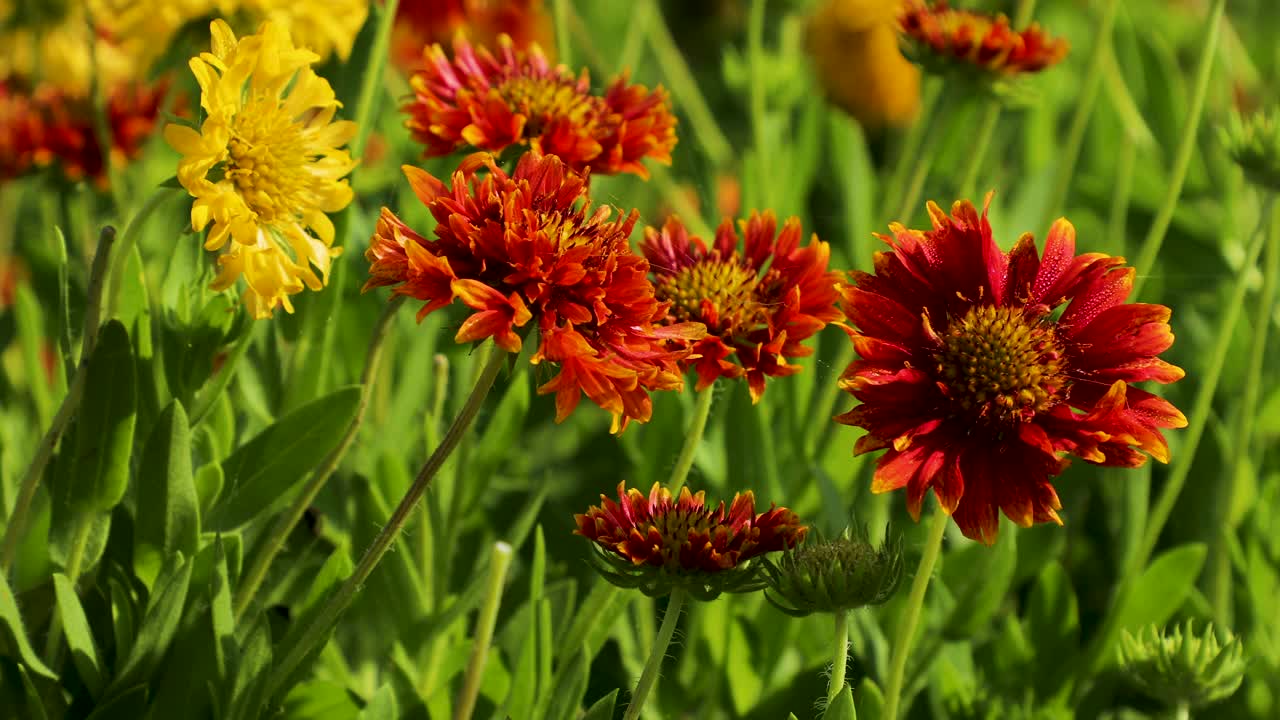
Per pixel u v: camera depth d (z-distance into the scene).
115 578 0.83
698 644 0.91
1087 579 1.00
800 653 0.93
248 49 0.77
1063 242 0.78
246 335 0.83
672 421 0.94
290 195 0.78
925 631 0.91
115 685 0.79
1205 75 0.91
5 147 0.99
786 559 0.77
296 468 0.82
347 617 0.92
